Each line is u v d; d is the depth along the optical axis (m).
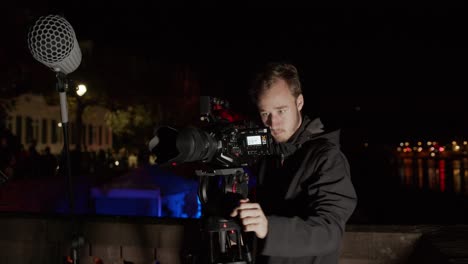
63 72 2.56
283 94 1.97
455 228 3.12
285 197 2.05
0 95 22.64
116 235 3.53
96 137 44.84
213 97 2.01
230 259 1.86
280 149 2.09
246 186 1.99
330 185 1.90
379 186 19.55
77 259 2.60
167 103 42.16
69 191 2.58
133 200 8.74
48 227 3.65
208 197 1.92
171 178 8.83
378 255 3.11
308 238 1.73
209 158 1.78
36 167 12.44
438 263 2.44
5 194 8.93
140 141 36.66
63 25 2.48
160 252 3.44
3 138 10.39
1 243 3.74
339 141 2.14
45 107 37.22
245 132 1.83
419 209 14.17
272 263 2.04
